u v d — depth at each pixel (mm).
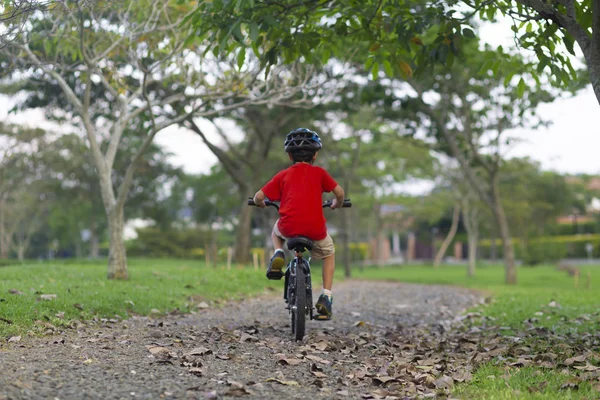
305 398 4574
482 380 5168
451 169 38625
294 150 6805
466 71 22531
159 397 4344
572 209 63375
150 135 12844
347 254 30391
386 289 17703
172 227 55312
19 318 6984
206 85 13070
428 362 5934
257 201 6836
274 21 6699
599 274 36469
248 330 7566
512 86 22422
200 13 7145
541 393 4637
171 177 41812
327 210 47594
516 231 50906
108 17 12977
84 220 59031
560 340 7270
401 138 28141
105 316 8266
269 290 14867
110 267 13336
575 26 6688
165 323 8203
